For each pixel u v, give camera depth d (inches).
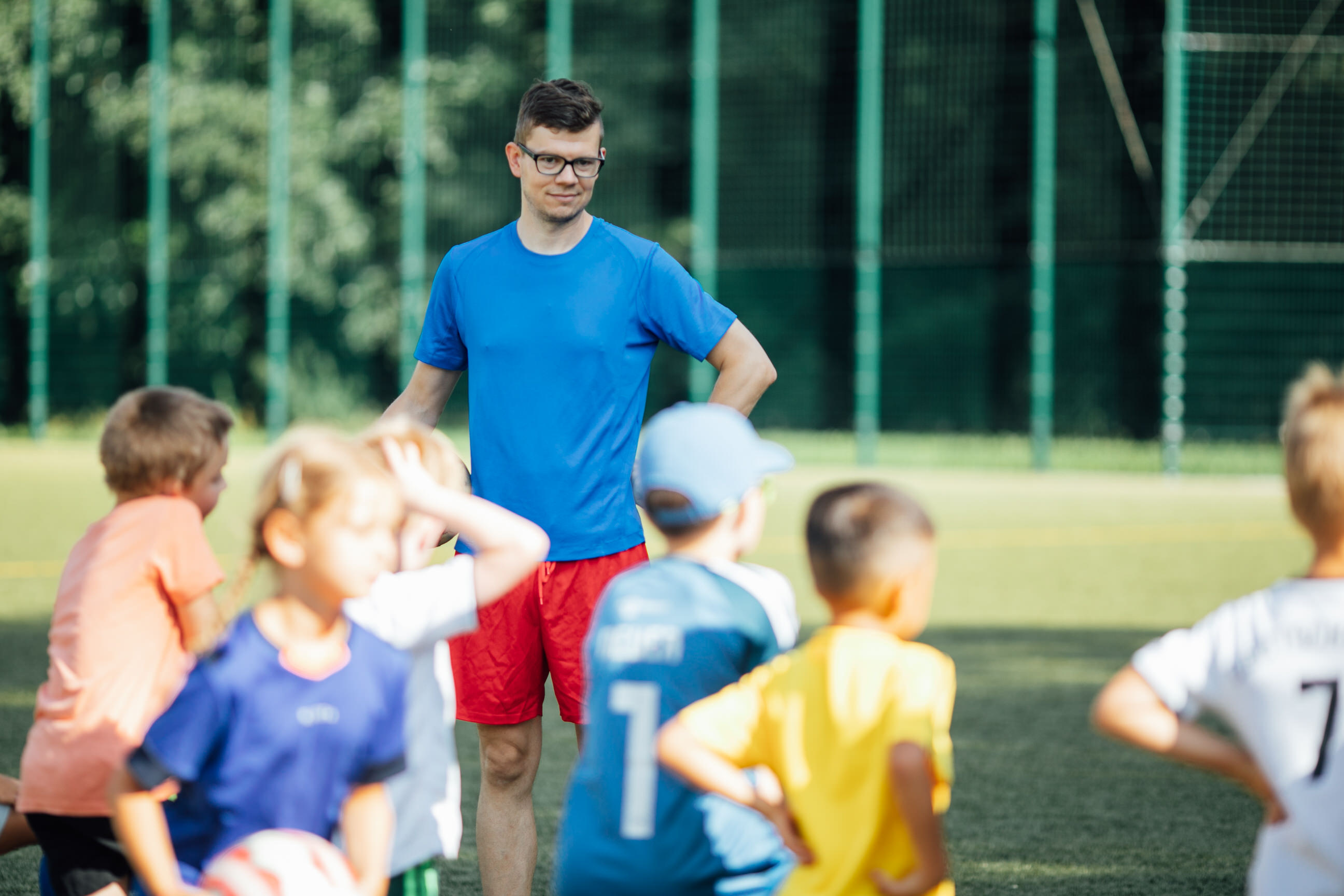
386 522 191.8
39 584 701.9
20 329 1592.0
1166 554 826.2
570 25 1690.5
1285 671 171.5
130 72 1612.9
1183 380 1467.8
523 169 274.8
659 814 193.2
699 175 1307.8
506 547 222.1
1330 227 1286.9
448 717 230.1
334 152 1646.2
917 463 1371.8
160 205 1440.7
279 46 1407.5
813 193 1647.4
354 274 1662.2
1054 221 1587.1
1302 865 169.3
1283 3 1267.2
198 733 185.6
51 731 222.5
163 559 223.6
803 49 1622.8
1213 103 1273.4
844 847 179.0
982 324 1669.5
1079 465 1332.4
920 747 176.7
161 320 1449.3
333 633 193.9
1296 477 175.8
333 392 1654.8
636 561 278.1
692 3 1679.4
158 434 225.6
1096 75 1550.2
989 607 657.0
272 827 188.9
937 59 1560.0
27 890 294.8
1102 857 318.3
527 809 278.8
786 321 1722.4
